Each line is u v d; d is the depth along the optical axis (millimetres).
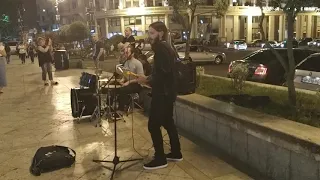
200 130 5480
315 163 3346
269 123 4059
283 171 3771
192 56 22203
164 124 4426
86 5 81062
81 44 37438
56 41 37469
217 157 4691
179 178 4043
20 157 4898
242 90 7004
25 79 14703
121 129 6191
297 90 6656
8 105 8711
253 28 74750
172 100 4121
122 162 4566
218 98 6086
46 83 12227
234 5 72062
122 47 7402
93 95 6711
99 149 5152
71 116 7301
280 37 73812
